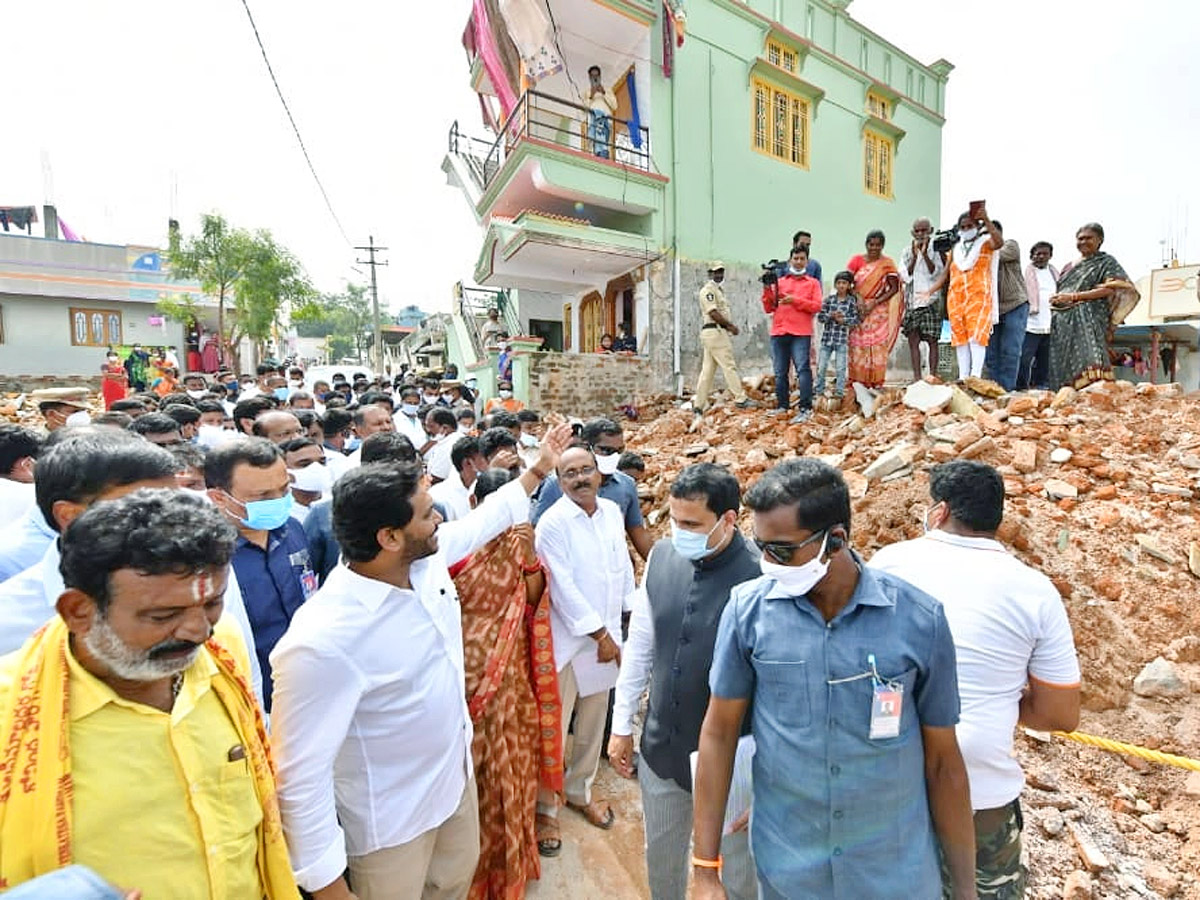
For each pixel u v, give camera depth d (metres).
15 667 1.08
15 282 17.55
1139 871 2.28
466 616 2.25
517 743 2.32
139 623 1.03
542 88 13.26
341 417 4.84
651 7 11.24
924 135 16.44
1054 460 4.65
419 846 1.75
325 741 1.49
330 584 1.62
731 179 12.46
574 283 13.55
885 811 1.35
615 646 2.79
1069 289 6.04
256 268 17.11
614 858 2.62
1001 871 1.75
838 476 1.35
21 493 2.38
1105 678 3.10
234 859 1.23
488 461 3.45
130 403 5.03
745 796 1.73
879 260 7.04
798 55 13.32
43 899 0.62
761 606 1.47
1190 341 15.40
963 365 6.22
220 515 1.16
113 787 1.08
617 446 3.54
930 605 1.38
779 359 7.71
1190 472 4.26
